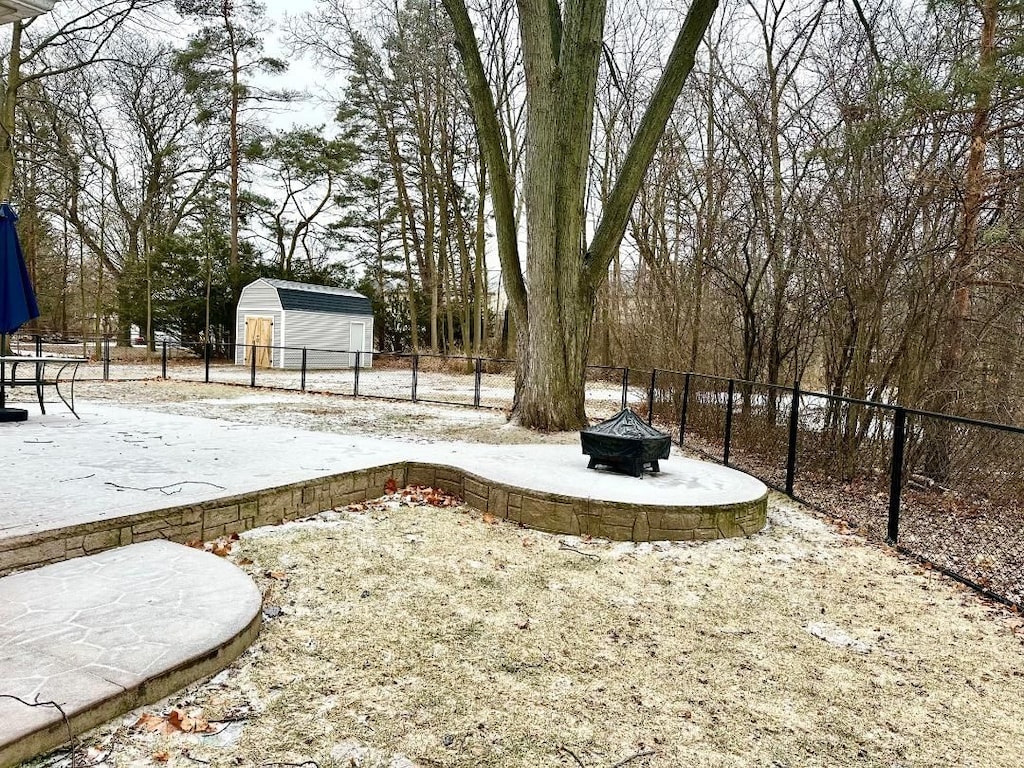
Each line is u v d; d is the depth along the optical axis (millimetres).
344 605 2982
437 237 27984
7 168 14703
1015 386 5852
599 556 3914
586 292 8539
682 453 7918
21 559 2895
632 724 2168
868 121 6262
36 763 1740
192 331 24734
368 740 1987
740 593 3451
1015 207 5598
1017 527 5098
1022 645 3002
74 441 5746
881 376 6387
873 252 6262
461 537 4121
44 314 31344
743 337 9711
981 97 5633
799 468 7156
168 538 3482
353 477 4738
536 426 8531
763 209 9008
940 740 2186
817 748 2098
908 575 3945
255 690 2217
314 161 26188
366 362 25156
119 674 2043
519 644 2711
